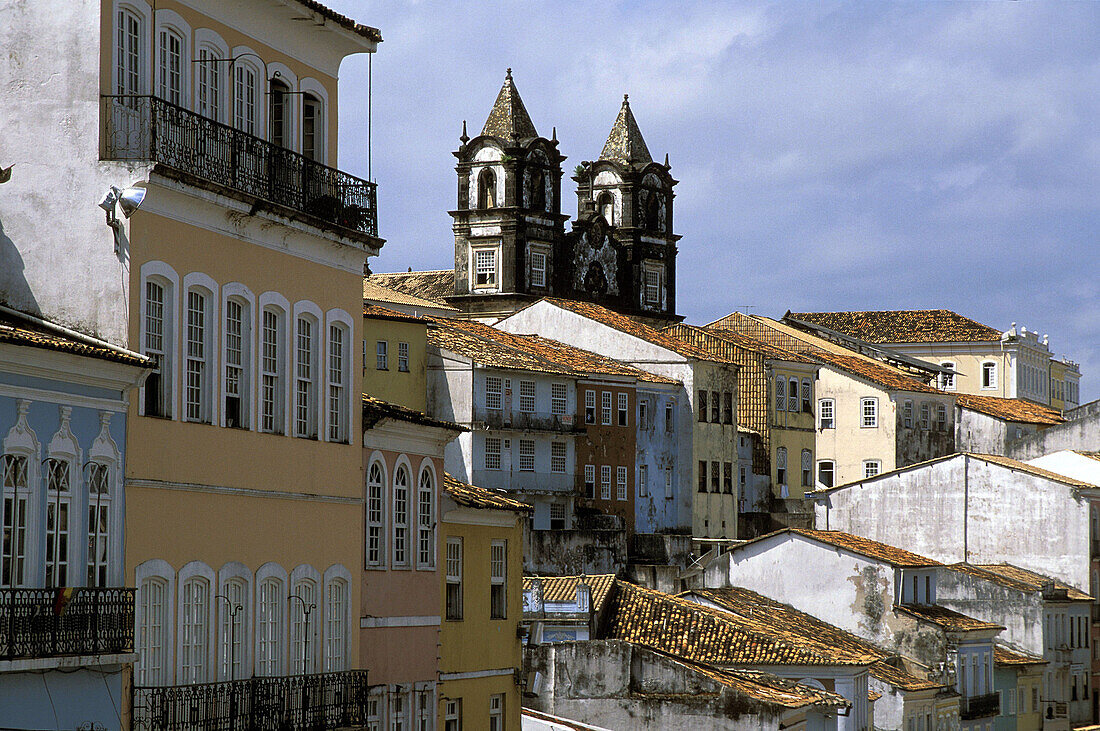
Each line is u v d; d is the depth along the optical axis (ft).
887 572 280.72
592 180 495.00
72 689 111.65
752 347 421.59
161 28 127.34
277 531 137.08
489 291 453.17
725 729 199.93
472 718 172.96
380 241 150.92
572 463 347.97
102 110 121.29
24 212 121.80
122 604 114.93
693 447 380.58
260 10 139.03
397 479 158.20
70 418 112.27
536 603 217.97
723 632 228.43
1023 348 555.28
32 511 108.47
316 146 148.97
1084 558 343.87
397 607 157.07
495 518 178.50
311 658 142.10
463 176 458.50
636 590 234.79
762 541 290.35
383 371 315.37
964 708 281.74
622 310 483.92
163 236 122.93
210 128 128.77
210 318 128.47
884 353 489.67
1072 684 339.57
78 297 120.47
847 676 225.76
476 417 324.39
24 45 122.62
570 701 204.85
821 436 437.99
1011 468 349.61
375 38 152.15
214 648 128.67
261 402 135.54
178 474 123.95
